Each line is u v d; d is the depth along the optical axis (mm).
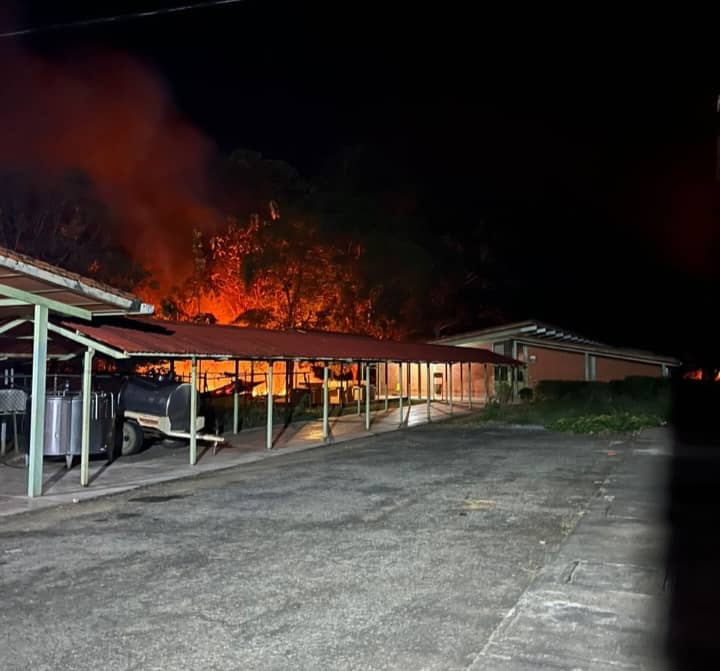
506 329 32938
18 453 14289
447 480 11445
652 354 33531
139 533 7980
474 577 6285
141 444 14750
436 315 46688
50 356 13656
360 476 11961
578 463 13195
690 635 4926
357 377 36156
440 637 4938
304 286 39938
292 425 21156
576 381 29688
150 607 5559
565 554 6957
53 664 4543
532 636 4922
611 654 4621
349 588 5996
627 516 8633
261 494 10352
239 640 4910
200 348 13602
